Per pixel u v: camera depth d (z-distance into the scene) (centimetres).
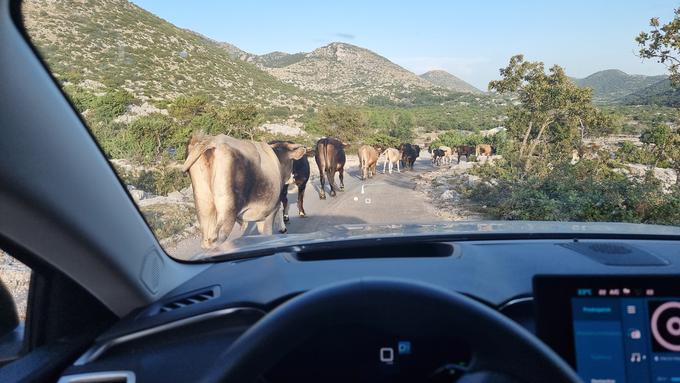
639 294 181
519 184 1240
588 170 1373
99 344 195
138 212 230
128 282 216
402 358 166
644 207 968
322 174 1541
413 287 140
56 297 213
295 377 173
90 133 215
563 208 1012
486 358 141
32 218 185
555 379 139
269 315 141
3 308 240
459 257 252
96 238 202
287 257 269
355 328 167
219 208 645
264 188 729
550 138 2373
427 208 1254
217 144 643
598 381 179
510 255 254
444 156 4031
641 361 179
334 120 4919
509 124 2480
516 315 208
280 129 3291
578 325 181
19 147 177
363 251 286
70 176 195
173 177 623
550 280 182
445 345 162
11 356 222
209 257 289
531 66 2394
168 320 202
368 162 2445
